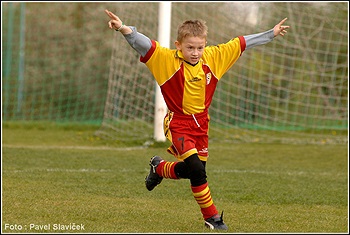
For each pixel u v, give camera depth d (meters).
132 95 39.44
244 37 16.19
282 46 41.69
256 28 40.69
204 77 15.48
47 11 50.56
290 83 42.25
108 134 37.66
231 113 43.00
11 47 48.31
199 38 14.95
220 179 23.94
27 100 47.97
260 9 40.72
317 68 41.75
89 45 49.56
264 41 16.33
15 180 21.66
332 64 39.75
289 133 41.28
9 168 24.67
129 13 37.38
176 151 15.62
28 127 41.94
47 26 49.91
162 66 15.38
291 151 33.44
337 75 41.00
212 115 43.12
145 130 39.00
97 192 20.30
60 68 49.28
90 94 48.81
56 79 48.91
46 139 36.25
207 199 15.30
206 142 15.93
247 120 43.09
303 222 16.64
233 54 15.96
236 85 40.38
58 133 39.28
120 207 17.81
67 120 47.12
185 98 15.39
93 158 28.69
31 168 24.95
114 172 24.84
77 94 48.75
